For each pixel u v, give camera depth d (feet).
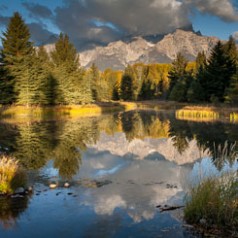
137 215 24.81
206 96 190.19
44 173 40.01
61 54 206.80
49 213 25.16
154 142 71.92
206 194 23.77
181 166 45.78
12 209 25.96
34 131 85.30
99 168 43.93
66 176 38.65
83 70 213.05
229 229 21.66
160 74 422.41
